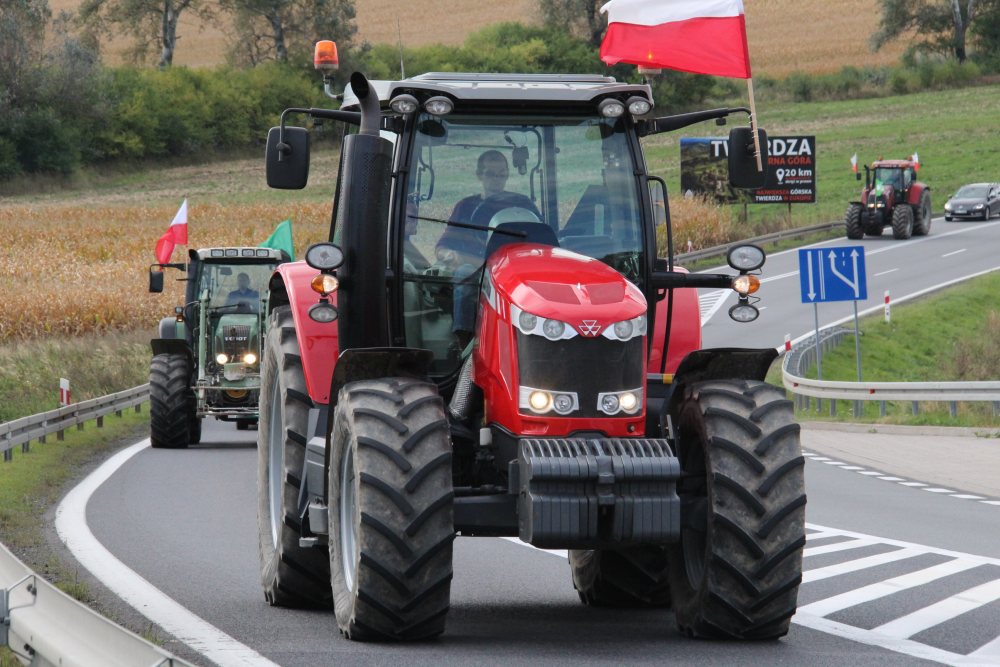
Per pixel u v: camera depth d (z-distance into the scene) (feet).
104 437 232.53
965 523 139.33
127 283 472.44
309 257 72.90
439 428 68.08
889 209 623.77
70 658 54.03
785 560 69.00
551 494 64.08
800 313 456.86
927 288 492.54
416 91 78.64
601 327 67.05
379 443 66.90
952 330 434.30
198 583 94.73
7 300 395.14
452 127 78.59
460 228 77.92
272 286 98.84
